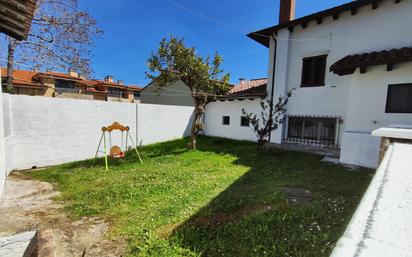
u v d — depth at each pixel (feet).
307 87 27.53
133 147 31.55
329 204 10.79
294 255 7.32
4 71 37.76
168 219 10.61
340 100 24.94
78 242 9.22
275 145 29.01
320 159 22.18
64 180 17.69
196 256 7.78
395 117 18.47
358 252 1.62
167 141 36.70
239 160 23.09
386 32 22.39
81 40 34.76
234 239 8.61
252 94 33.71
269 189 13.64
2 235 9.60
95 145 27.20
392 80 18.51
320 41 26.43
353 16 24.13
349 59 20.94
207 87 29.19
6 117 18.90
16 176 19.04
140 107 32.55
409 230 1.81
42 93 63.52
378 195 2.47
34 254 4.71
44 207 12.63
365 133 19.08
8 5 8.43
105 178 17.85
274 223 9.36
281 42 29.27
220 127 40.22
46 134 22.93
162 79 28.35
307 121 27.81
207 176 17.44
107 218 11.24
